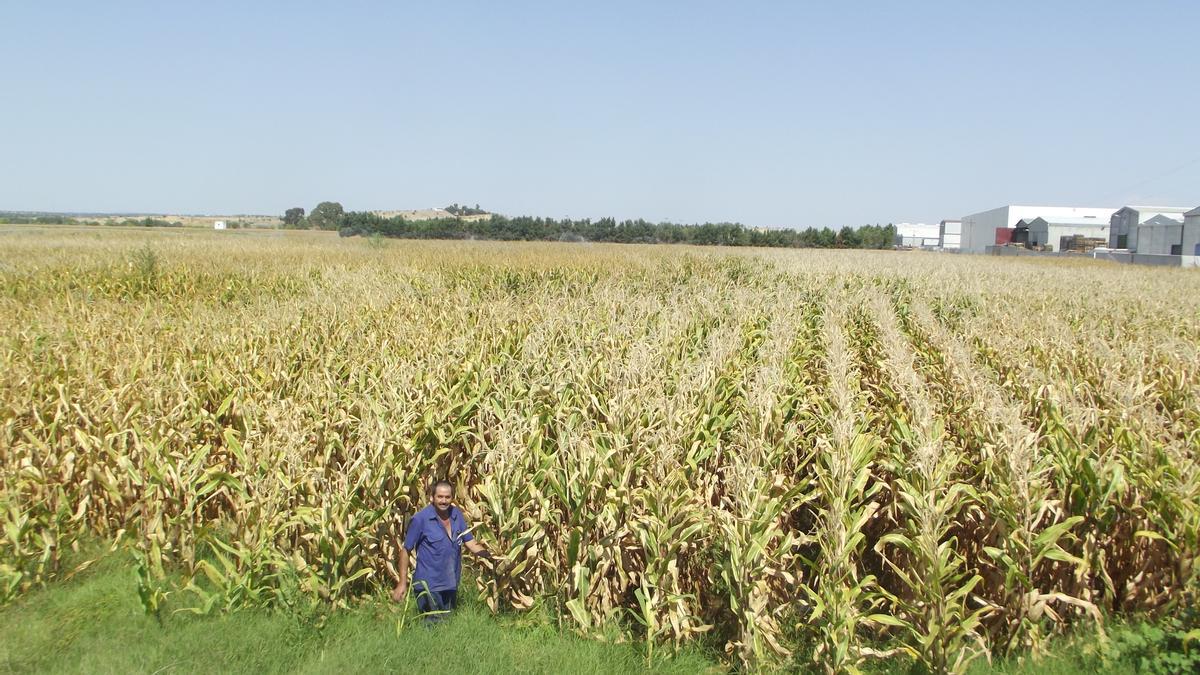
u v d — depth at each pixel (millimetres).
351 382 8367
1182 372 8648
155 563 5824
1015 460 5469
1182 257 49156
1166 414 7922
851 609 5004
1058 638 5246
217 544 5871
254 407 7664
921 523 5273
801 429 7383
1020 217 85812
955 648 4785
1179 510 5184
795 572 5957
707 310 14484
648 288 21984
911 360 9703
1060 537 5473
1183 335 13242
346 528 5746
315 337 11312
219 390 8531
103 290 19625
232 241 41219
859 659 5012
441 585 5723
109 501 6934
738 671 5176
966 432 7059
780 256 35844
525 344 9953
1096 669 4938
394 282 21000
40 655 5145
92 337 10906
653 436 6324
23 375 8602
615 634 5496
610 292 17625
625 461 6062
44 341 10797
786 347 10414
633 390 7324
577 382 8008
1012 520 5168
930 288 19531
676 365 9211
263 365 9367
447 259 28891
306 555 5969
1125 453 5984
